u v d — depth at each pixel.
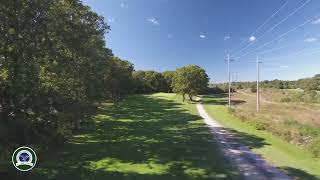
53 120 22.06
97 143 33.88
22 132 18.81
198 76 99.94
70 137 34.59
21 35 18.30
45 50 20.80
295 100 108.44
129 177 22.36
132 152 30.03
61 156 27.38
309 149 29.53
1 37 17.41
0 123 17.84
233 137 38.50
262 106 85.69
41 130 20.95
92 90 37.31
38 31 19.20
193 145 33.75
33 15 18.78
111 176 22.53
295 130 39.72
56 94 22.86
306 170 23.77
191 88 99.56
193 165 25.64
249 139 36.94
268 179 21.75
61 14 25.50
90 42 35.41
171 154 29.44
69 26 28.73
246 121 51.22
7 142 18.50
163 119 56.16
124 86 76.38
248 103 97.12
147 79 140.50
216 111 71.56
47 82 22.92
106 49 47.16
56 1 23.97
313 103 97.12
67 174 22.73
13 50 17.80
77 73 32.41
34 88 18.94
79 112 32.38
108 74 56.00
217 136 39.28
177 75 102.81
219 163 26.22
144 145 33.53
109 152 29.81
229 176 22.61
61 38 25.39
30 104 18.95
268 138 37.47
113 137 37.72
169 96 118.25
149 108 75.94
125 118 56.25
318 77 152.38
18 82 17.75
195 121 54.09
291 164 25.56
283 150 30.70
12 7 17.53
